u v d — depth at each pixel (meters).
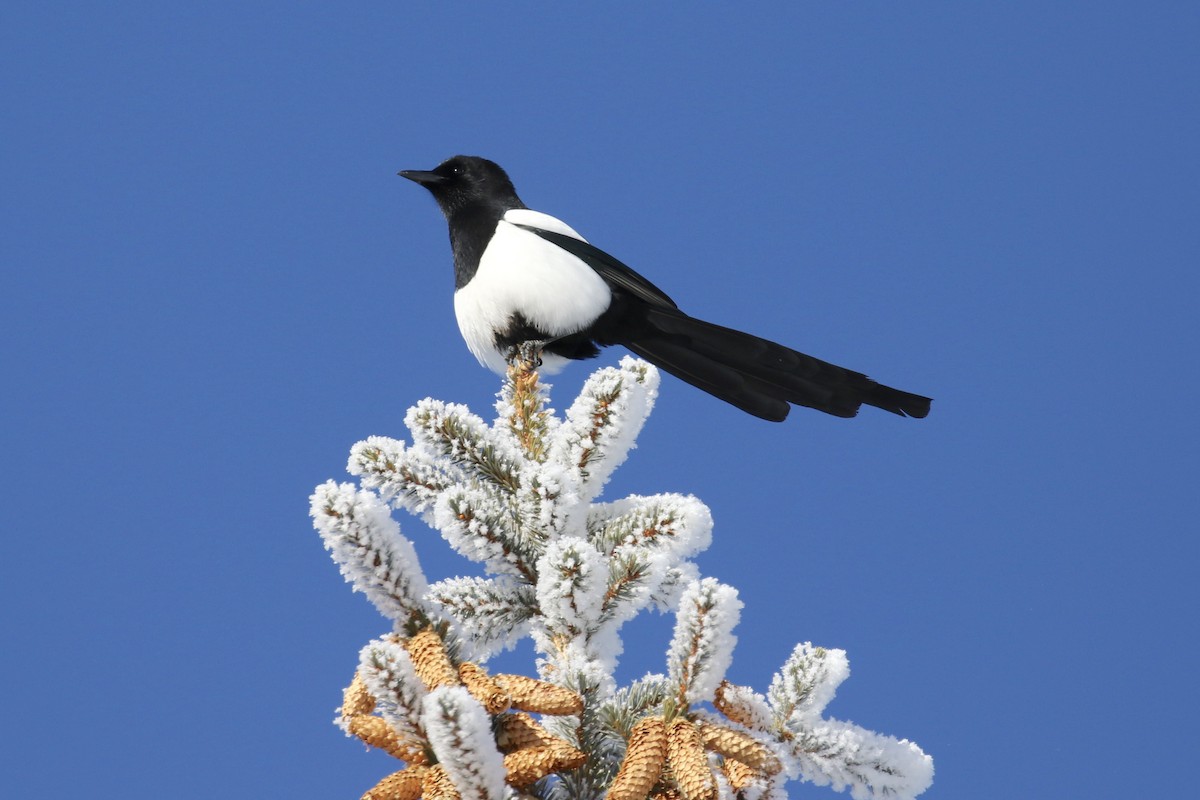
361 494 5.39
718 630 5.07
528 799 5.12
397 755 5.09
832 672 5.68
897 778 5.58
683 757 4.86
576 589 5.54
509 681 4.99
